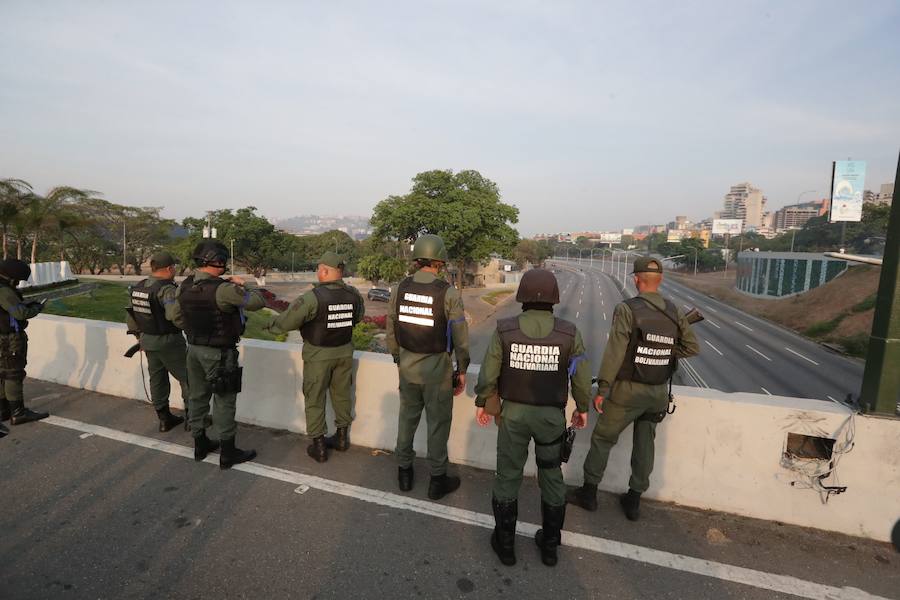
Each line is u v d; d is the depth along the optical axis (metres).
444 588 2.29
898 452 2.65
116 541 2.61
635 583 2.35
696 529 2.81
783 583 2.37
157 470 3.43
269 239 72.19
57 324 5.40
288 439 4.02
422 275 3.06
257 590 2.26
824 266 51.75
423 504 3.03
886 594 2.31
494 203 51.19
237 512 2.91
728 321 50.66
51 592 2.23
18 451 3.71
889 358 2.61
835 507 2.77
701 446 3.00
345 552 2.55
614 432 2.81
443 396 3.01
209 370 3.32
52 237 43.66
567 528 2.80
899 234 2.52
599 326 46.22
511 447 2.45
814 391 24.78
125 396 5.00
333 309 3.43
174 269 4.05
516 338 2.43
